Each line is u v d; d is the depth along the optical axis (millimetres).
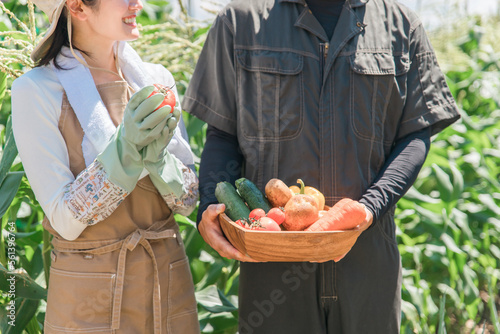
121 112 1763
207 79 2092
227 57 2002
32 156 1660
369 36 1944
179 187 1760
